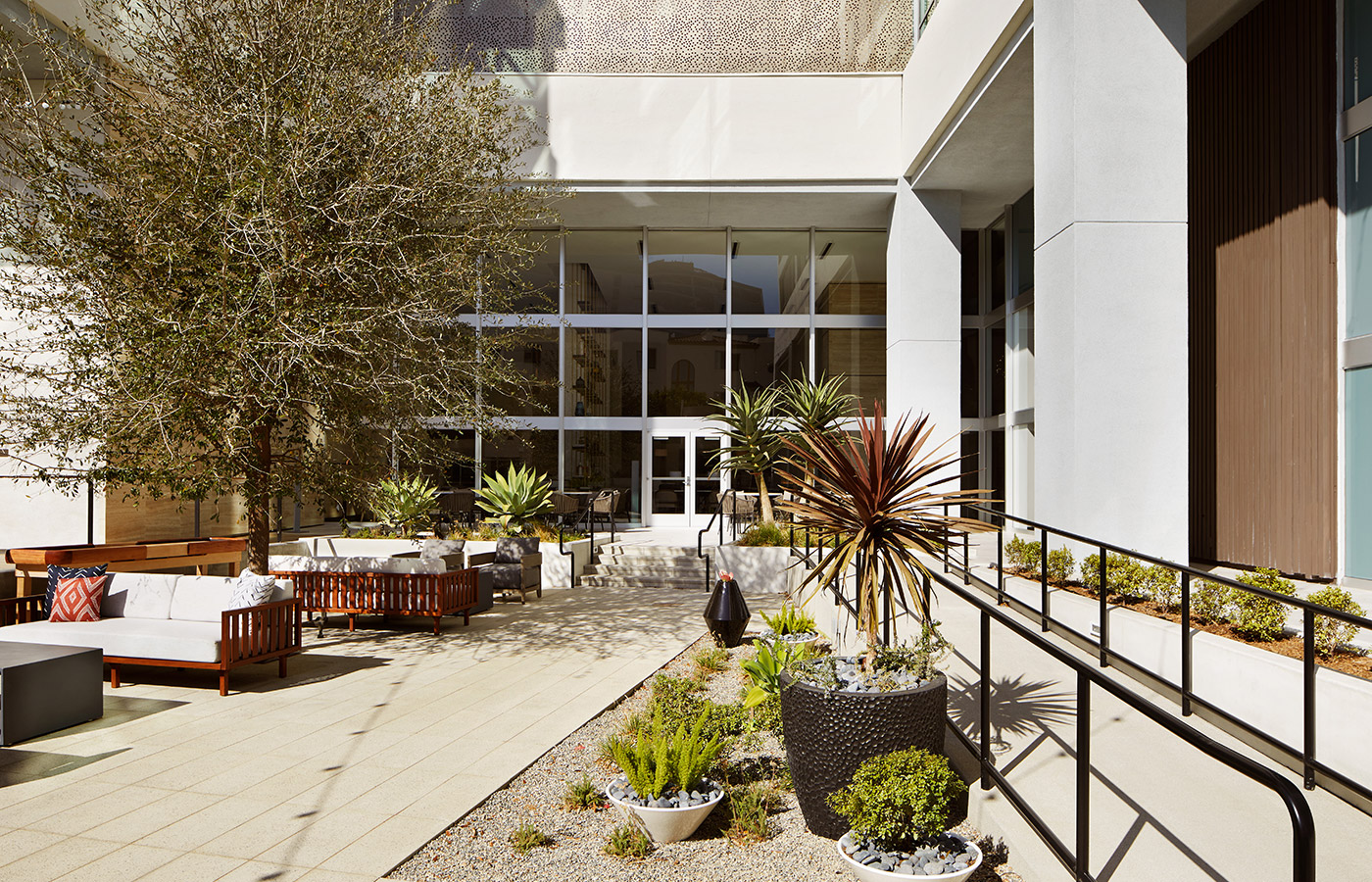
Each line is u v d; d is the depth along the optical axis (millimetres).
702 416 18484
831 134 16109
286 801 4461
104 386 7637
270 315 7184
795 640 7461
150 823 4145
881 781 3561
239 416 7578
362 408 8336
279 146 7621
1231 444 9930
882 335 18375
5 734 5371
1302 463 8805
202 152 7609
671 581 13812
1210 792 4047
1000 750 4664
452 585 9664
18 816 4227
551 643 9016
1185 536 8422
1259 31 9477
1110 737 4844
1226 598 5934
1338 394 8492
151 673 7547
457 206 8539
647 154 16188
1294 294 8945
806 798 4082
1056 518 8891
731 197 16562
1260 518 9422
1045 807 3883
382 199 8008
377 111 8188
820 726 3975
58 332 7820
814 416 14086
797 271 18547
